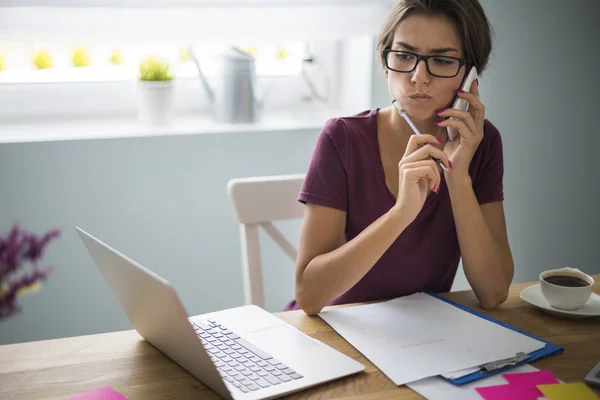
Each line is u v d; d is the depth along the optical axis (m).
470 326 1.17
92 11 1.87
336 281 1.25
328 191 1.39
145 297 0.96
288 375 1.00
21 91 2.08
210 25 1.96
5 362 1.05
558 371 1.04
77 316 2.08
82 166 1.98
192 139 2.06
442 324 1.19
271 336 1.13
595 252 2.25
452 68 1.29
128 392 0.97
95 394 0.95
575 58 2.12
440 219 1.43
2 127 2.04
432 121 1.41
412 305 1.27
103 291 2.09
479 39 1.31
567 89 2.13
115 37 1.90
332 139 1.43
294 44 2.33
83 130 2.04
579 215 2.22
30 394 0.97
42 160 1.95
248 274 1.58
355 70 2.27
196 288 2.18
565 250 2.24
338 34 2.08
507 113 2.10
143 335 1.12
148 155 2.03
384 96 2.20
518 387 0.98
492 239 1.34
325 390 0.98
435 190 1.27
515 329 1.17
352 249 1.26
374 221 1.38
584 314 1.21
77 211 2.01
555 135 2.15
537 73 2.10
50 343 1.12
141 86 2.09
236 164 2.12
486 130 1.48
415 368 1.03
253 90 2.14
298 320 1.21
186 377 1.02
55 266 2.02
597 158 2.19
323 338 1.14
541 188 2.18
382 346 1.10
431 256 1.44
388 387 0.99
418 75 1.27
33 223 1.98
